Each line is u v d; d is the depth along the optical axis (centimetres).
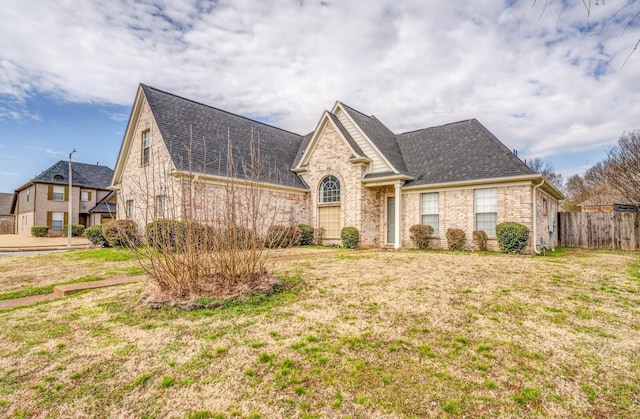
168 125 1488
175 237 609
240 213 665
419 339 428
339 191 1681
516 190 1271
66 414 285
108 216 3419
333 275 798
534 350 398
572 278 761
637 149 1902
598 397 306
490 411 285
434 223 1495
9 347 413
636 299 601
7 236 3180
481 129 1605
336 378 336
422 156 1677
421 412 283
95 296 637
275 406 293
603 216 1684
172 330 460
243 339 428
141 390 318
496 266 912
